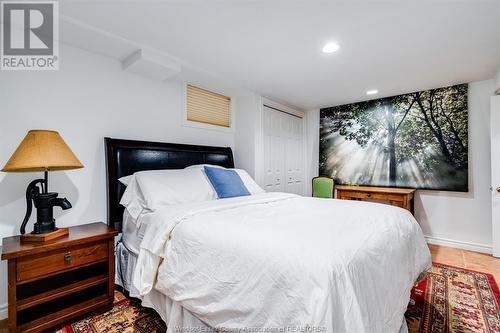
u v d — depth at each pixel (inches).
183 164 106.3
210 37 75.8
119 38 76.0
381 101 140.9
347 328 32.4
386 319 41.3
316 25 69.1
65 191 78.5
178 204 75.8
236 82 115.4
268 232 48.1
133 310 69.9
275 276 39.0
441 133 123.5
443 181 123.5
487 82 112.8
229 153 131.0
